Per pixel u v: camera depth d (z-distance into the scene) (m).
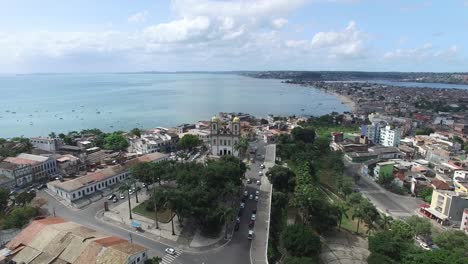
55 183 142.12
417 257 93.62
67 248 87.50
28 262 84.75
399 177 182.50
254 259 98.19
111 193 145.12
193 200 111.00
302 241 102.19
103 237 93.50
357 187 179.50
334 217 127.88
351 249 117.06
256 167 185.75
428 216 145.25
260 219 122.81
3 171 150.25
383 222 126.75
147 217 122.06
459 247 107.12
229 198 137.25
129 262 82.06
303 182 145.12
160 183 152.88
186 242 106.69
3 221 111.56
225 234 111.19
